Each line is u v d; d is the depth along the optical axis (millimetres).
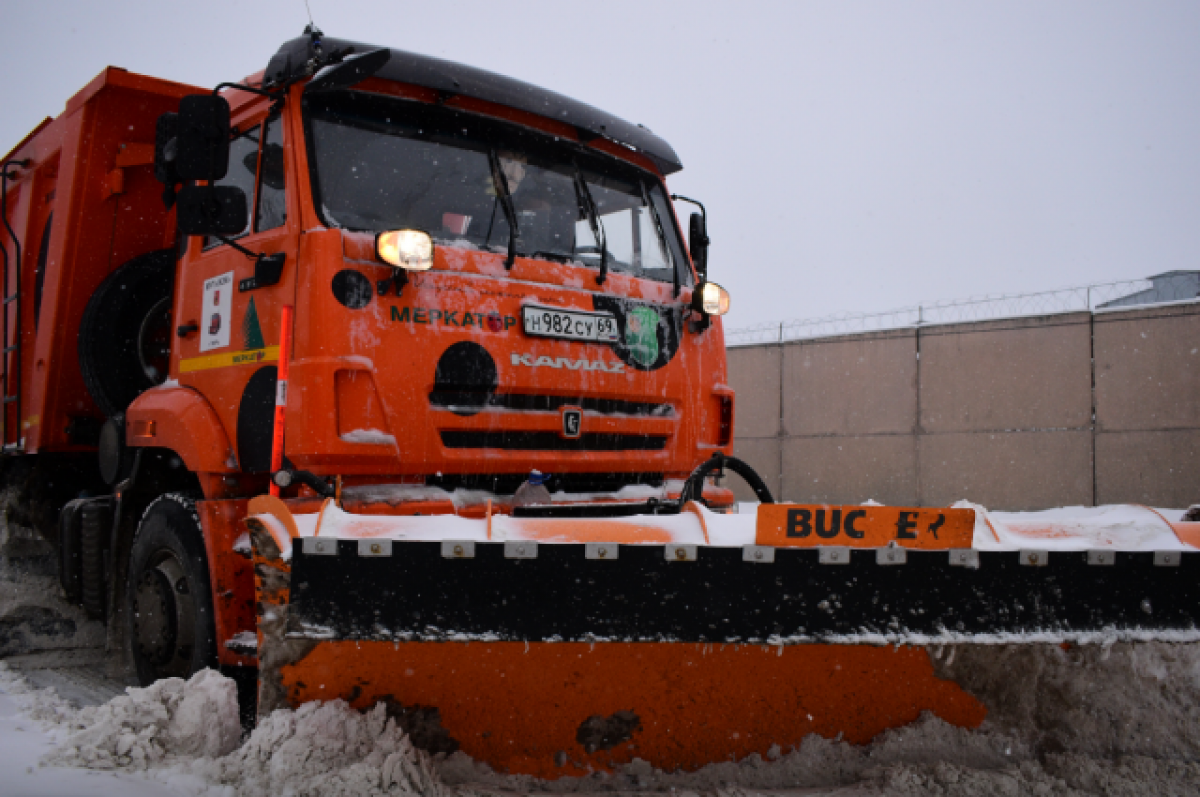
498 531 2658
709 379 4453
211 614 3629
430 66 3877
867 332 14898
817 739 3188
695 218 4945
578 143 4406
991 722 3199
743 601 2664
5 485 5750
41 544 5629
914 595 2727
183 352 4285
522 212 4098
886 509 2770
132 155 4984
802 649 3020
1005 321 13609
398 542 2549
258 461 3625
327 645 2633
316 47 3615
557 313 3871
